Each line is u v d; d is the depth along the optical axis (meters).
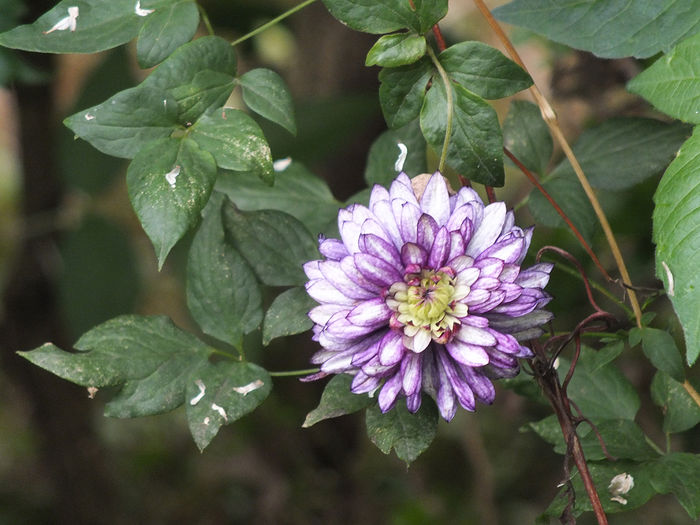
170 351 0.74
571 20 0.75
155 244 0.69
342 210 0.69
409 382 0.67
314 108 1.01
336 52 1.08
